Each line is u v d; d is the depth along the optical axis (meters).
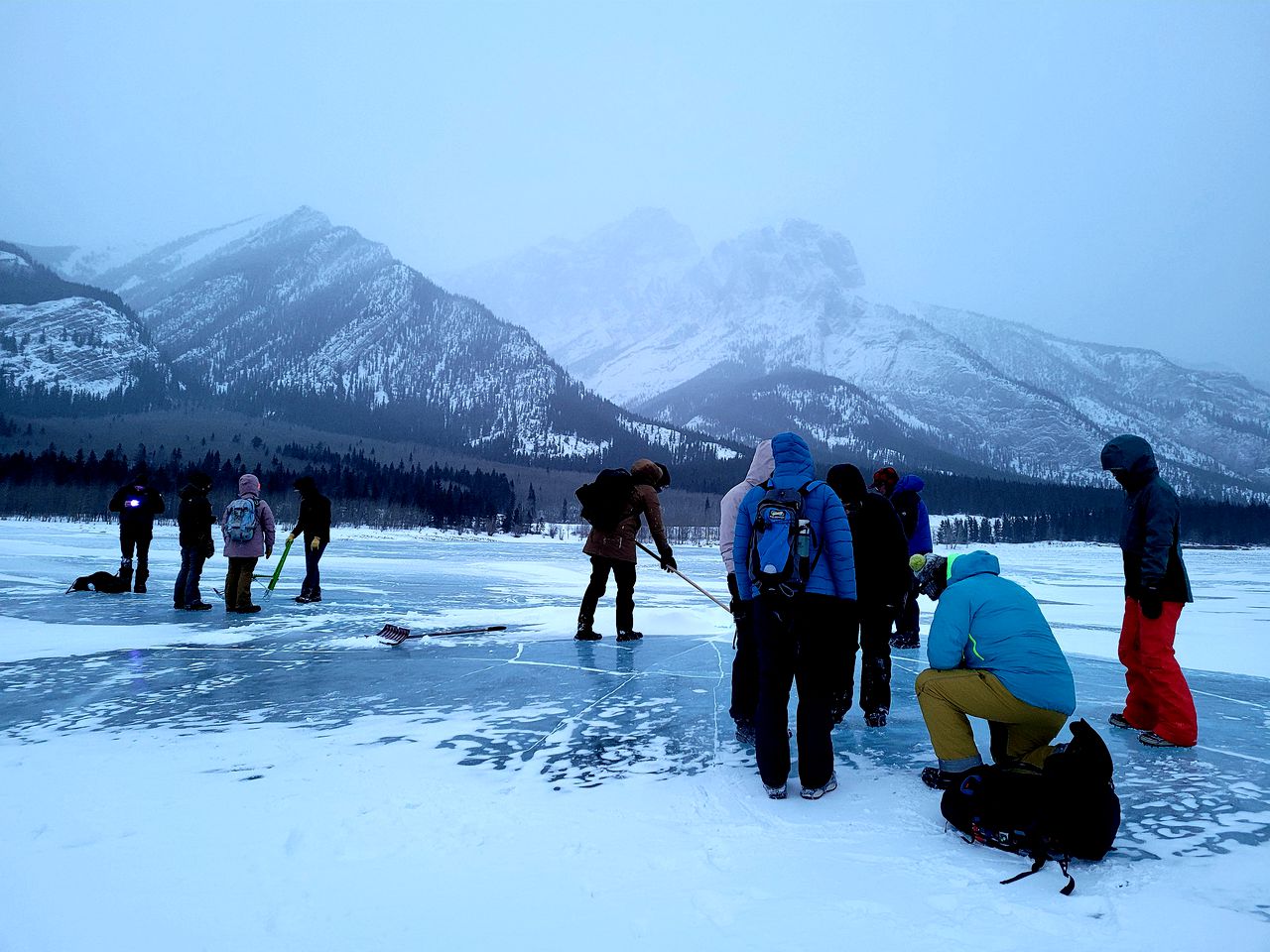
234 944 2.11
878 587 4.58
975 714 3.42
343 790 3.44
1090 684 6.05
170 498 103.44
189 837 2.90
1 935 2.15
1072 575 35.34
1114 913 2.27
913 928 2.17
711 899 2.35
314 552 11.61
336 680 6.00
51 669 6.43
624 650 7.46
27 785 3.51
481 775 3.67
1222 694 5.80
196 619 9.49
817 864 2.64
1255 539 163.00
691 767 3.83
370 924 2.22
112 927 2.21
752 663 4.25
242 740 4.31
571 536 117.88
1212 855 2.72
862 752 4.12
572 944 2.09
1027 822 2.67
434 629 8.83
